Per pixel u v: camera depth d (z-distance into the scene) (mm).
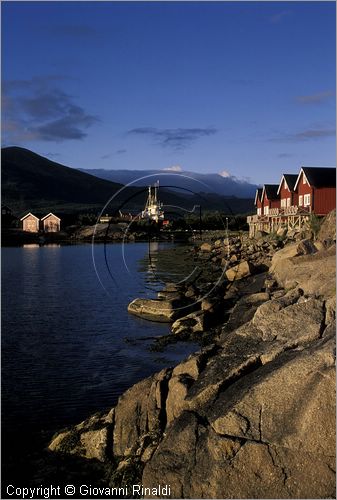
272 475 7871
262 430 8289
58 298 30047
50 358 17422
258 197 64688
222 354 10859
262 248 43844
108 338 20156
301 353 9305
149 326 22250
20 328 22094
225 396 9281
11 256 64625
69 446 10570
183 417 9258
